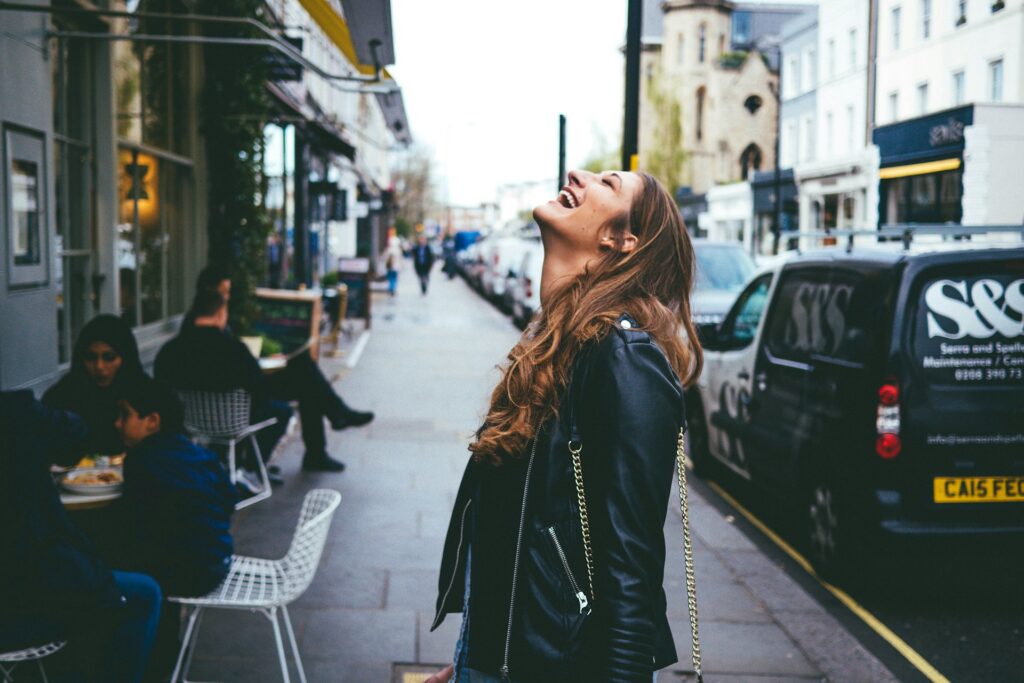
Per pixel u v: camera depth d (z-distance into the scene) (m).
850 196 34.66
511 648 1.68
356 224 39.88
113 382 4.98
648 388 1.61
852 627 5.01
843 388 5.54
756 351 7.00
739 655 4.57
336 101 30.50
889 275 5.34
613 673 1.55
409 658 4.45
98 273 7.99
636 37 7.38
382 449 9.09
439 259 92.44
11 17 5.65
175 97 10.30
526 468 1.71
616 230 1.82
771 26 66.75
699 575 5.74
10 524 2.95
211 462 3.81
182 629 4.69
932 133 26.42
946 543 5.11
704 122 65.50
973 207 21.27
